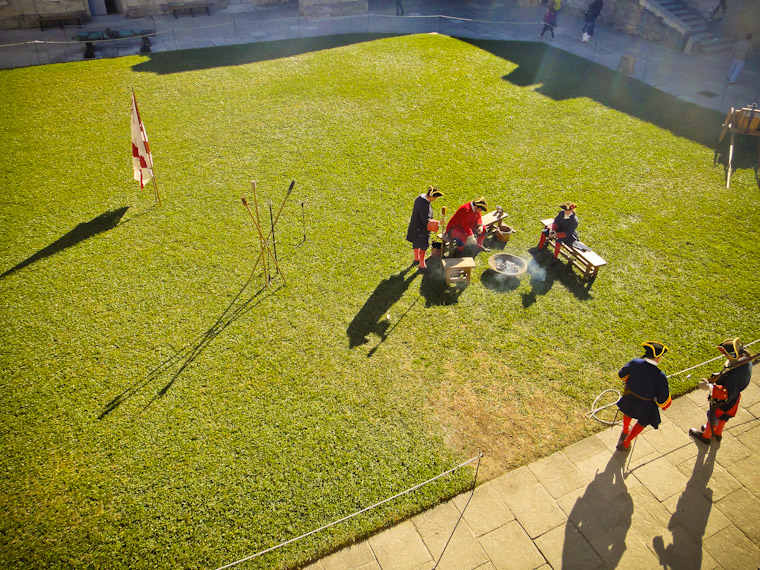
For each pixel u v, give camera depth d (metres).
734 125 16.22
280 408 8.67
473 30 26.86
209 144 16.20
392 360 9.54
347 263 11.70
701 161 15.52
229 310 10.50
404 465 7.91
